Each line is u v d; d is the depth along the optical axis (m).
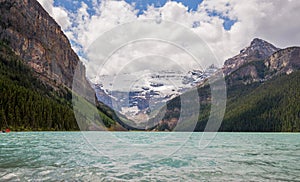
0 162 11.38
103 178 8.23
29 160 11.90
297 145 24.77
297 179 8.55
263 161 12.47
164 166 10.03
